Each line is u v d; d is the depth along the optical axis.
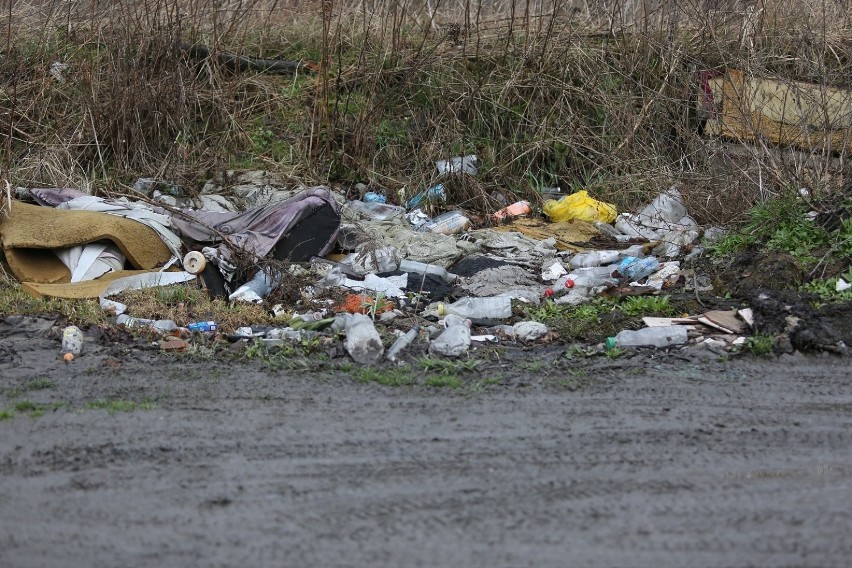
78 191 27.08
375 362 19.36
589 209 29.59
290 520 12.99
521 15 35.91
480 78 33.28
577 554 12.17
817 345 19.84
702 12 33.19
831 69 30.28
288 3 36.91
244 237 24.52
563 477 14.27
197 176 30.16
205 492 13.78
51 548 12.32
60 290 22.62
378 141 32.47
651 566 11.91
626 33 34.38
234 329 21.28
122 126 30.28
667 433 15.92
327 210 25.75
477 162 32.16
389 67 33.72
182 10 34.34
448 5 36.69
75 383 17.95
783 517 13.12
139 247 24.42
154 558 12.07
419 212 29.77
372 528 12.79
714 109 30.61
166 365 19.02
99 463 14.68
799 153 27.80
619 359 19.61
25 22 33.19
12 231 23.98
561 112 32.81
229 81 33.69
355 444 15.40
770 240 24.91
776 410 17.03
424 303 23.27
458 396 17.59
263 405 17.03
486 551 12.22
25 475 14.30
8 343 19.95
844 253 23.61
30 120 30.77
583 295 23.52
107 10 33.25
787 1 32.69
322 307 22.58
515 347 20.50
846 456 15.12
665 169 30.48
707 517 13.12
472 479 14.20
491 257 26.62
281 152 31.97
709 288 24.06
